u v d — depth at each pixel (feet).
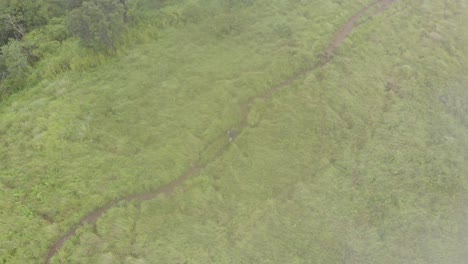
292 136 78.95
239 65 88.94
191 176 74.33
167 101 82.69
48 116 79.25
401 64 90.53
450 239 67.56
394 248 66.74
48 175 71.92
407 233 68.18
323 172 74.54
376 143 78.43
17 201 69.26
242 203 70.90
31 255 64.23
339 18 98.17
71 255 64.54
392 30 96.89
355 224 69.10
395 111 82.64
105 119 79.30
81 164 73.36
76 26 83.71
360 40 94.27
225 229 68.18
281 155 76.59
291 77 88.58
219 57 90.27
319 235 67.87
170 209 69.92
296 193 72.18
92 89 83.71
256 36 94.27
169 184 73.56
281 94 84.89
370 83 86.58
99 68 87.35
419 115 82.43
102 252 65.16
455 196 72.23
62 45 92.63
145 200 71.05
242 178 73.77
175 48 91.30
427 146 78.23
